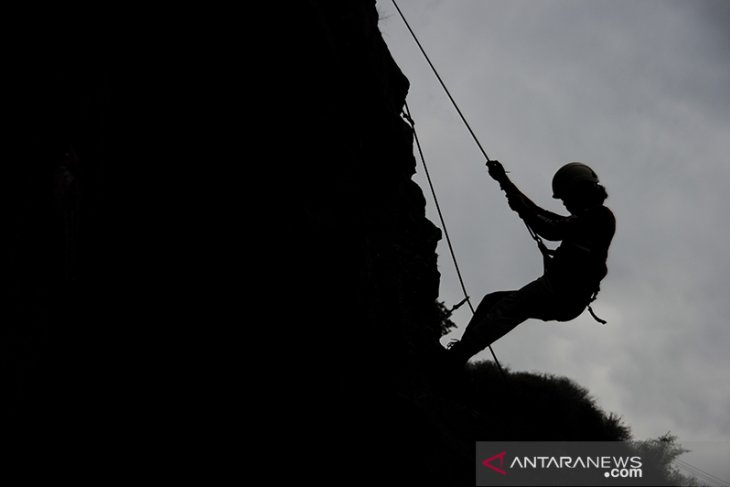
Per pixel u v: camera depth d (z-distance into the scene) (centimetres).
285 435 555
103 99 541
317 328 598
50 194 469
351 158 727
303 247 604
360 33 844
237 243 582
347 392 596
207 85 611
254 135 616
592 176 637
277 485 536
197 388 541
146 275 554
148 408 520
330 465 561
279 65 646
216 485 516
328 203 651
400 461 590
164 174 579
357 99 805
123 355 527
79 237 506
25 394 451
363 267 651
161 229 567
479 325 641
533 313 627
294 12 662
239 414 546
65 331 498
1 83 451
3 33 457
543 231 627
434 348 725
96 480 477
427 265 935
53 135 478
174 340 547
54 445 467
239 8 629
